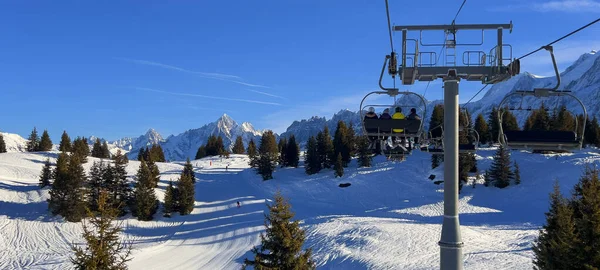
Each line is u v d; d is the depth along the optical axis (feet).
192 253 176.55
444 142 39.34
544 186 252.01
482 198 252.62
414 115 47.55
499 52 39.42
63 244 191.11
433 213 218.59
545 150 38.24
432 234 156.04
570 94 37.04
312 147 352.08
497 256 121.90
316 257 142.31
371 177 308.81
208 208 261.03
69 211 218.18
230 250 174.29
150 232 217.36
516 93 37.83
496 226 181.88
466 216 212.84
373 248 141.08
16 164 352.28
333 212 234.58
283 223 85.46
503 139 38.06
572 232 72.59
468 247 135.33
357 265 127.13
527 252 124.88
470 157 274.57
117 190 238.68
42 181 264.93
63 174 222.48
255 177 358.23
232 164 473.67
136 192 239.91
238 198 282.36
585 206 75.46
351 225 177.17
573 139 37.35
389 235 154.61
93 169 245.45
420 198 258.37
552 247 73.92
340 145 353.92
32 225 213.46
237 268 147.54
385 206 248.52
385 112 48.85
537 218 202.18
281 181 335.47
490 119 372.17
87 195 232.53
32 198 246.47
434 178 285.43
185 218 240.32
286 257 84.53
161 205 257.14
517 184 263.08
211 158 532.32
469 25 39.88
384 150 52.44
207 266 156.35
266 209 243.40
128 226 221.46
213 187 325.21
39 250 183.93
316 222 192.34
